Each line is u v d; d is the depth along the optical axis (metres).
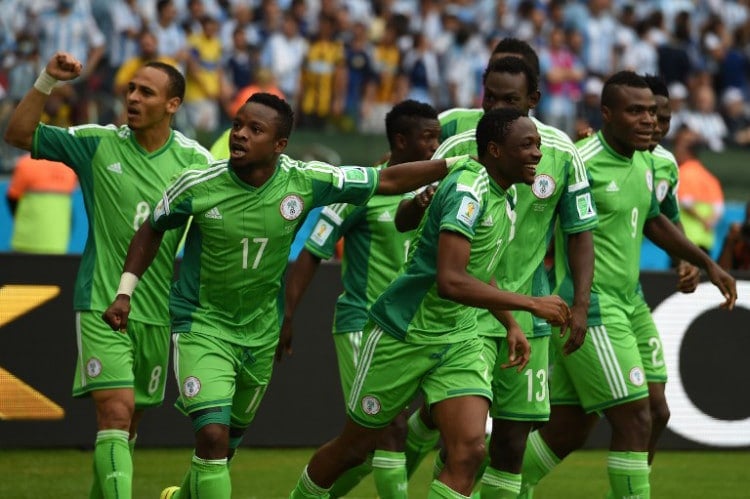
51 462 29.39
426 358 19.33
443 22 61.78
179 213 19.72
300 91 55.19
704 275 33.91
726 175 57.19
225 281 20.28
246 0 59.44
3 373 29.97
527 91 21.62
